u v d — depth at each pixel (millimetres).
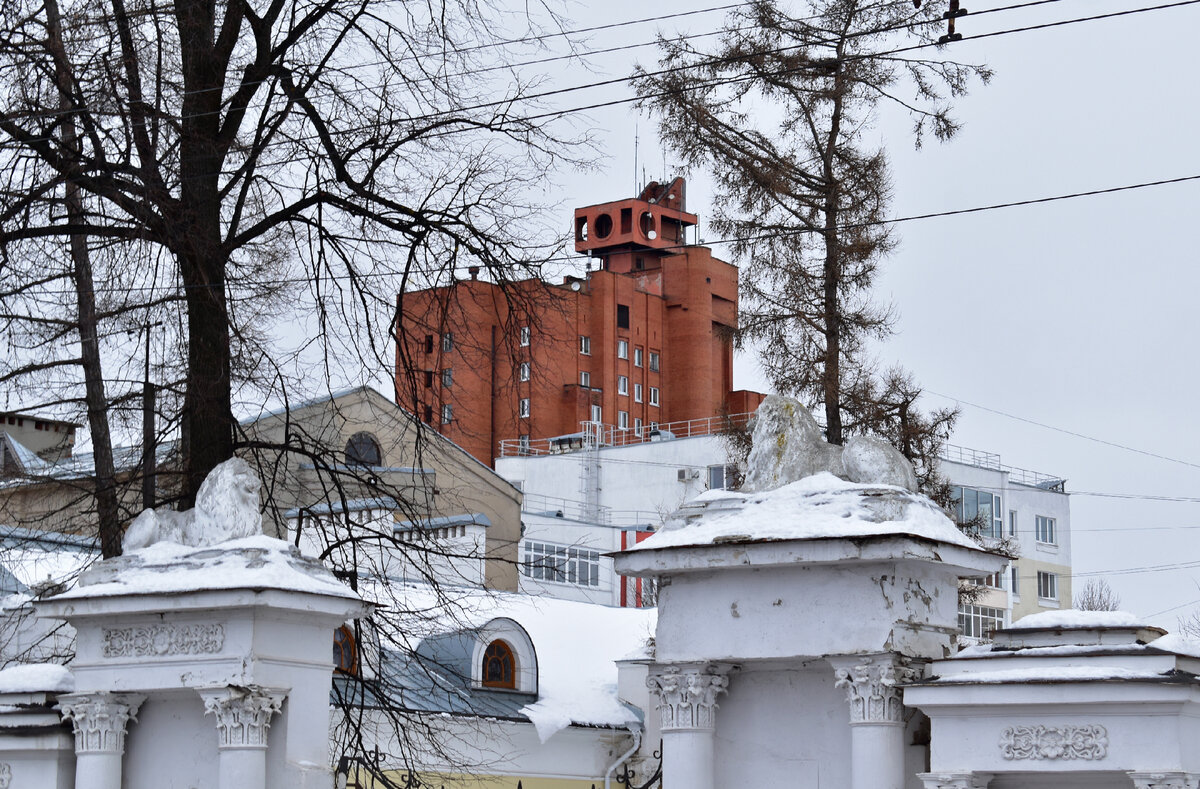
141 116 20031
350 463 22703
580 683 38312
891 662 13711
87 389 23500
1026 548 76438
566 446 86438
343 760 21266
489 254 21750
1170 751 12148
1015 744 12781
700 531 14734
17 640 25953
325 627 15773
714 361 111875
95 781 15617
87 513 22469
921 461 37750
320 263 21672
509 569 52875
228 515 15945
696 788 14727
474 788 33781
